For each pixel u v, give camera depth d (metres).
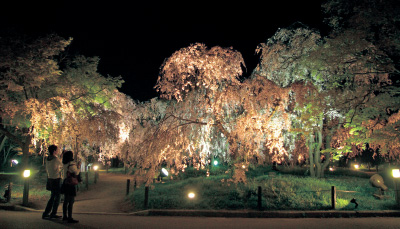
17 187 14.87
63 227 6.83
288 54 16.17
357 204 10.07
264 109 11.16
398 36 10.47
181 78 11.20
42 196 12.30
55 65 11.61
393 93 11.22
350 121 12.20
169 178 19.14
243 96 10.49
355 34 10.38
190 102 11.31
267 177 14.73
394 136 11.17
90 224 7.39
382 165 30.86
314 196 11.05
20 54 10.27
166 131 10.18
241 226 7.82
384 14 10.00
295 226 7.90
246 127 10.49
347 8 11.50
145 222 8.05
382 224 8.28
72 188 7.39
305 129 14.53
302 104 10.73
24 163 12.49
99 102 16.27
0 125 13.72
